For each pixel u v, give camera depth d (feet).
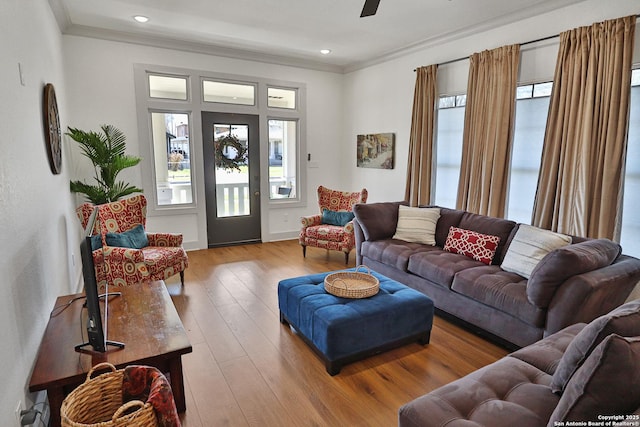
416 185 15.94
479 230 11.39
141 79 15.25
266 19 13.04
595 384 3.57
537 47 11.66
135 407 4.91
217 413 6.53
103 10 12.25
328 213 16.99
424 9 11.93
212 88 17.03
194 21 13.25
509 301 8.39
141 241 12.35
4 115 5.60
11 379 4.90
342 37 14.96
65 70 13.58
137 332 6.44
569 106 10.59
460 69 14.28
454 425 4.33
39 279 6.95
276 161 19.19
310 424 6.30
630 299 9.53
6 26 6.05
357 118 19.69
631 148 9.80
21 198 6.17
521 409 4.56
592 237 10.25
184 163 16.84
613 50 9.64
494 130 12.69
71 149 13.83
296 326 9.01
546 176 11.26
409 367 8.02
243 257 16.33
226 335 9.30
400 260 11.52
